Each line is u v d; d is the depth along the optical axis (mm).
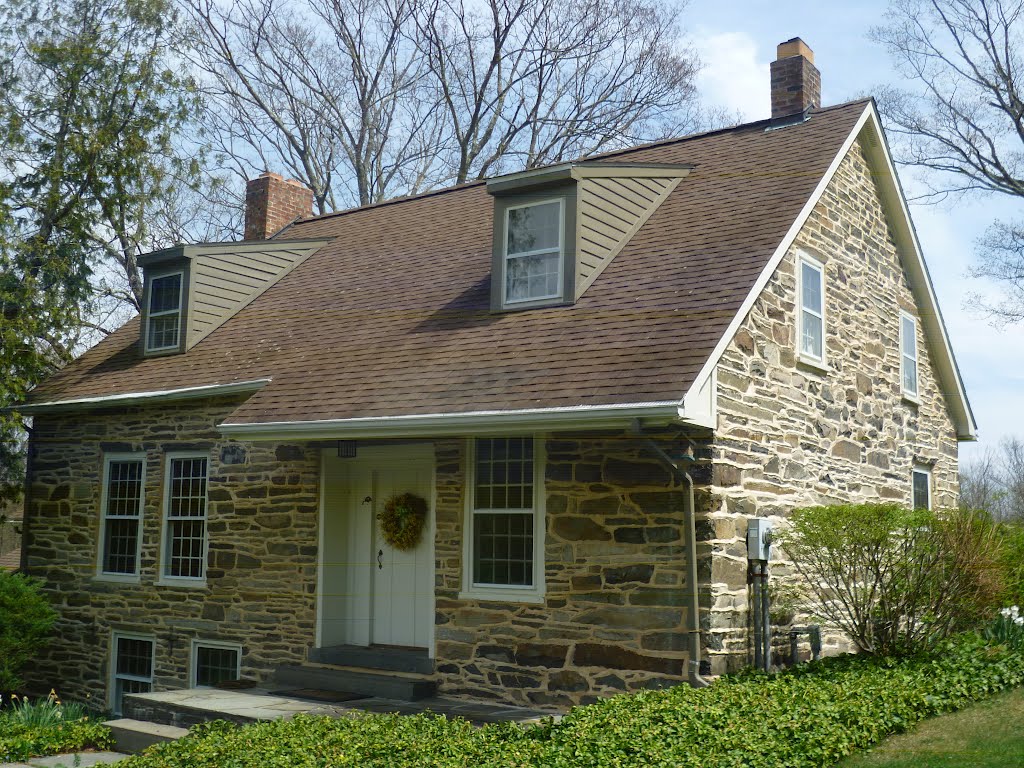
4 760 10109
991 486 43875
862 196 14898
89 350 18141
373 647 12766
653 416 9258
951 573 10578
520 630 11047
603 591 10516
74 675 15555
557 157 30766
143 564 14883
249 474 13852
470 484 11742
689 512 10016
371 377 12109
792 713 8078
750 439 10906
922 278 16328
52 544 16141
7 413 17016
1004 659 10438
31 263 19484
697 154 15664
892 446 14969
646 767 6809
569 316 11727
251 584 13578
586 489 10797
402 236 17359
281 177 21547
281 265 17500
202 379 14438
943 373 17266
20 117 20312
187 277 15992
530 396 10156
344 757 7648
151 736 10469
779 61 16141
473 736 8375
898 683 9148
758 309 11367
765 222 12211
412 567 12797
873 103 14844
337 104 31172
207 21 29453
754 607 10539
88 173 20297
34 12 20891
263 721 9828
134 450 15242
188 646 14156
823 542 10555
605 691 10344
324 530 13055
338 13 30891
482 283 13828
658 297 11352
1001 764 7133
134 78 20766
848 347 13836
